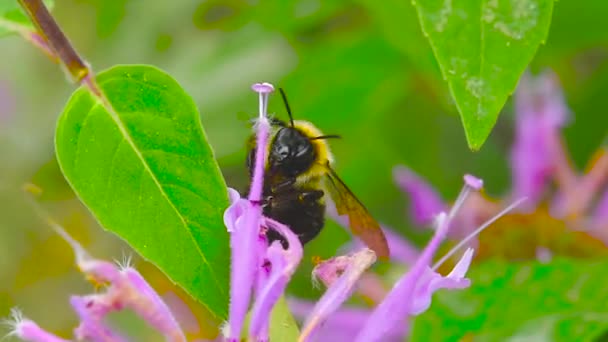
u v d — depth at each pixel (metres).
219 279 0.22
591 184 0.28
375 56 0.30
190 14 0.31
